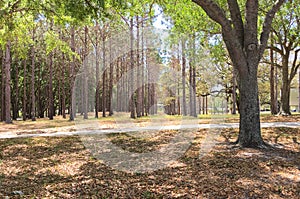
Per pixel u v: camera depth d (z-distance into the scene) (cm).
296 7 1386
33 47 2347
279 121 1468
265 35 810
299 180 490
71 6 768
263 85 3125
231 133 1069
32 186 499
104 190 470
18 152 823
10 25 1032
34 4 959
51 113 2594
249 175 525
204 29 1319
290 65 2812
